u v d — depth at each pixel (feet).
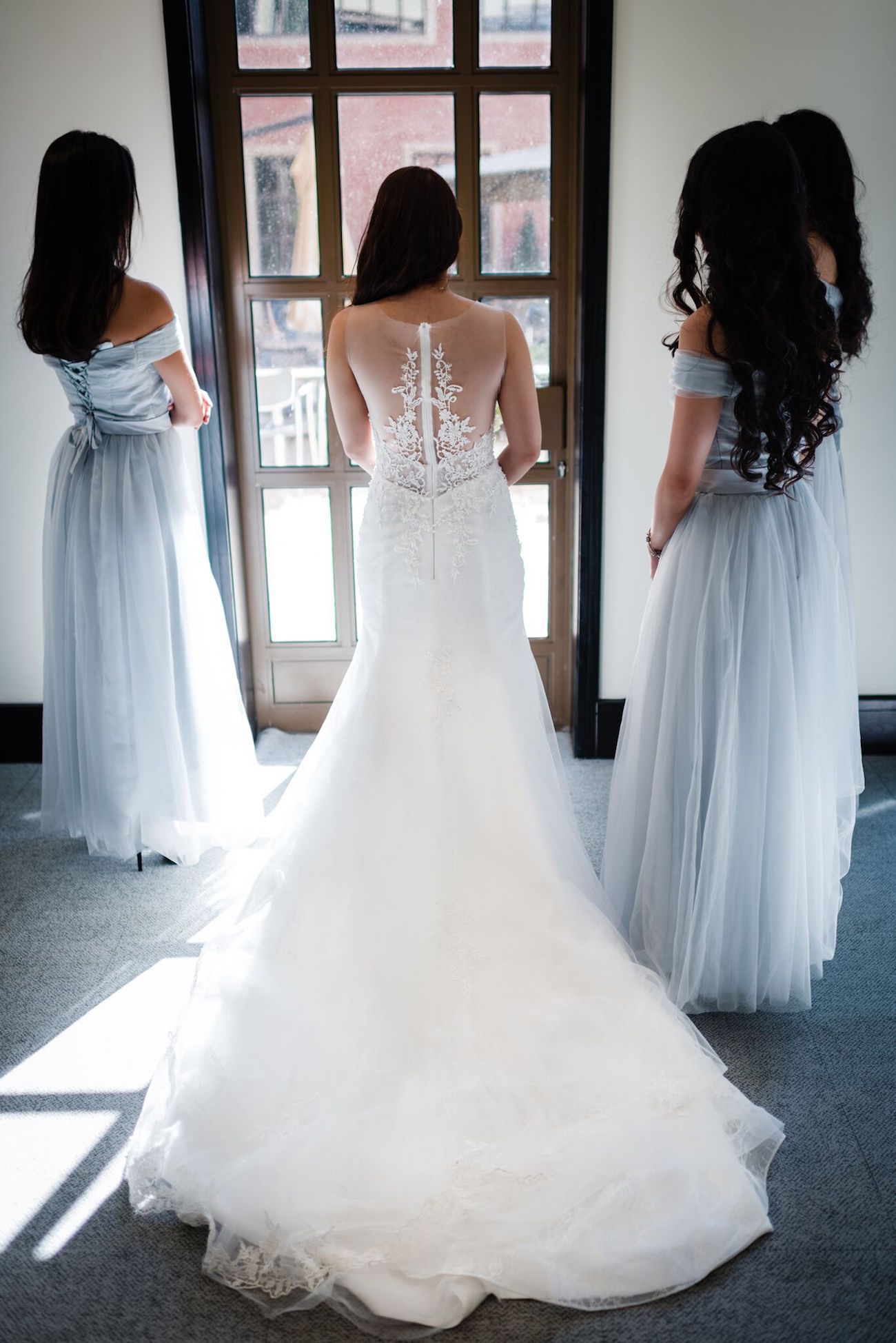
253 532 12.17
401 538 6.93
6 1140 6.78
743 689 7.32
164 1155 6.18
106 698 9.38
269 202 11.17
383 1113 6.16
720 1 9.93
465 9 10.62
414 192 6.62
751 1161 6.41
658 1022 6.82
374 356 6.76
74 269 8.34
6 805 11.25
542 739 7.63
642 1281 5.62
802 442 7.80
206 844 10.13
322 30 10.66
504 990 6.87
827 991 8.13
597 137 10.20
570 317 11.48
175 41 10.00
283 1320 5.55
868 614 11.68
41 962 8.58
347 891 6.98
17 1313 5.63
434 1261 5.60
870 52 10.07
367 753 7.07
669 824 7.79
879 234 10.55
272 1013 6.65
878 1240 5.94
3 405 11.03
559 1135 6.11
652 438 11.06
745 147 6.56
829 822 7.92
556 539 12.23
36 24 10.02
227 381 11.43
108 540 9.12
